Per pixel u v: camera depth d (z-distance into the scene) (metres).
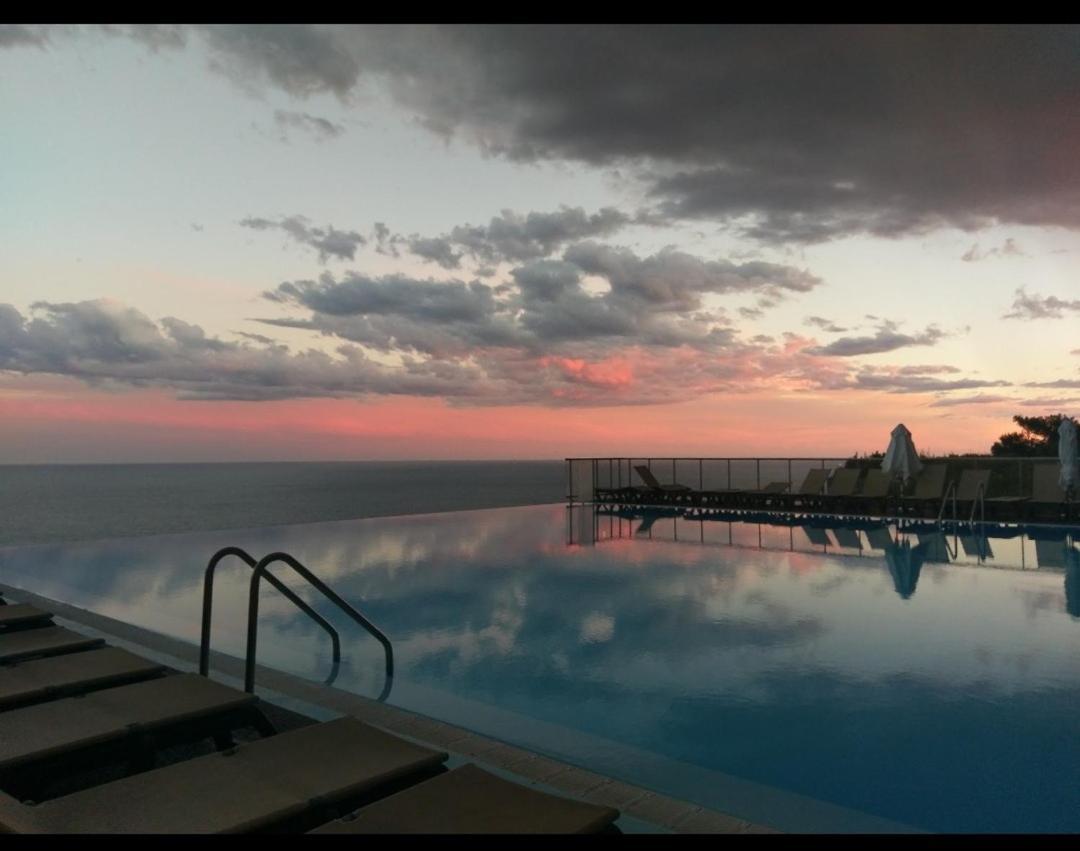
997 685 4.43
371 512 64.81
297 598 4.52
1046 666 4.80
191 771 2.29
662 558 9.27
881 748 3.49
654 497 16.38
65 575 8.31
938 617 6.14
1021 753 3.42
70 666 3.45
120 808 2.05
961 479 12.77
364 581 7.87
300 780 2.23
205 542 10.92
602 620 6.12
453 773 2.29
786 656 5.07
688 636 5.61
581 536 11.48
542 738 3.61
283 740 2.55
